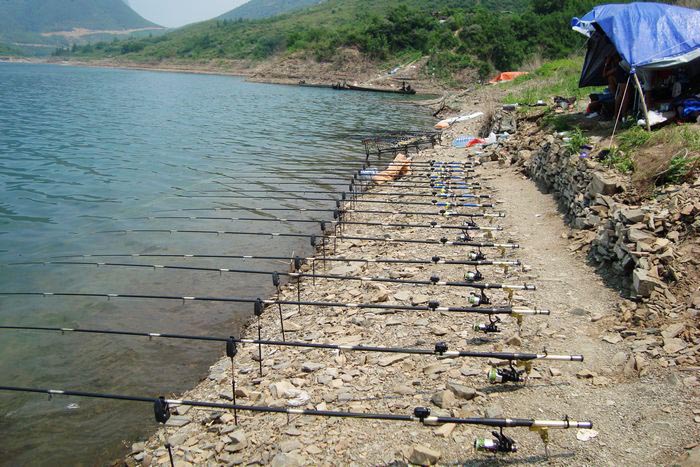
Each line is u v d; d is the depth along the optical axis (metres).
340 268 10.61
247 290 10.22
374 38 77.88
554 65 35.81
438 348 5.89
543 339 6.75
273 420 6.00
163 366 7.76
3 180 18.02
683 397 5.13
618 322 6.73
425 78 65.88
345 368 6.86
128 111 37.69
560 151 12.41
